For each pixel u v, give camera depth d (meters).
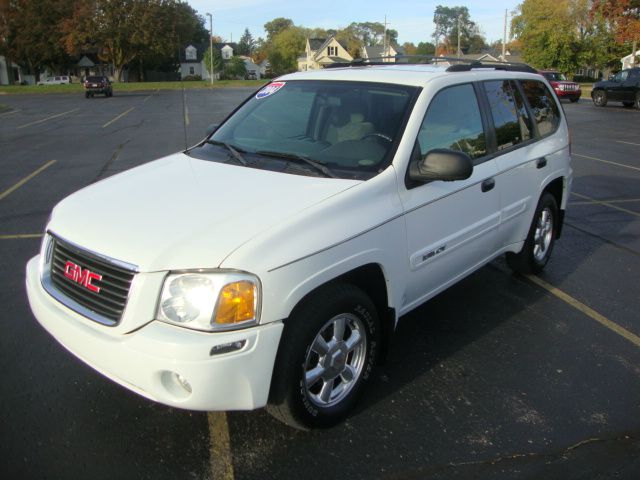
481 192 4.11
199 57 97.56
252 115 4.26
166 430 3.14
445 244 3.79
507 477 2.86
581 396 3.58
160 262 2.62
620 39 32.91
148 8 63.47
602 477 2.88
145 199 3.17
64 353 3.90
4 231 6.68
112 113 24.95
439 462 2.96
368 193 3.20
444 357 4.01
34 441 3.03
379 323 3.37
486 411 3.40
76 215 3.13
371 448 3.04
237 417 3.27
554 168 5.21
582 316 4.73
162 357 2.52
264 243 2.68
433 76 3.96
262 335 2.63
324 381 3.08
